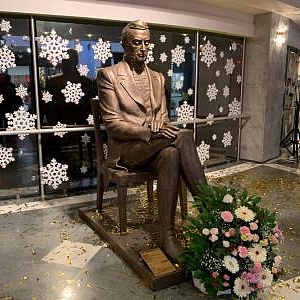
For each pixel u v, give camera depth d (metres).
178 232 2.56
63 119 3.56
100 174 2.99
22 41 3.22
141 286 2.04
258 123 5.09
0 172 3.41
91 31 3.52
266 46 4.82
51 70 3.40
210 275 1.86
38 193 3.61
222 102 4.85
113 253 2.43
